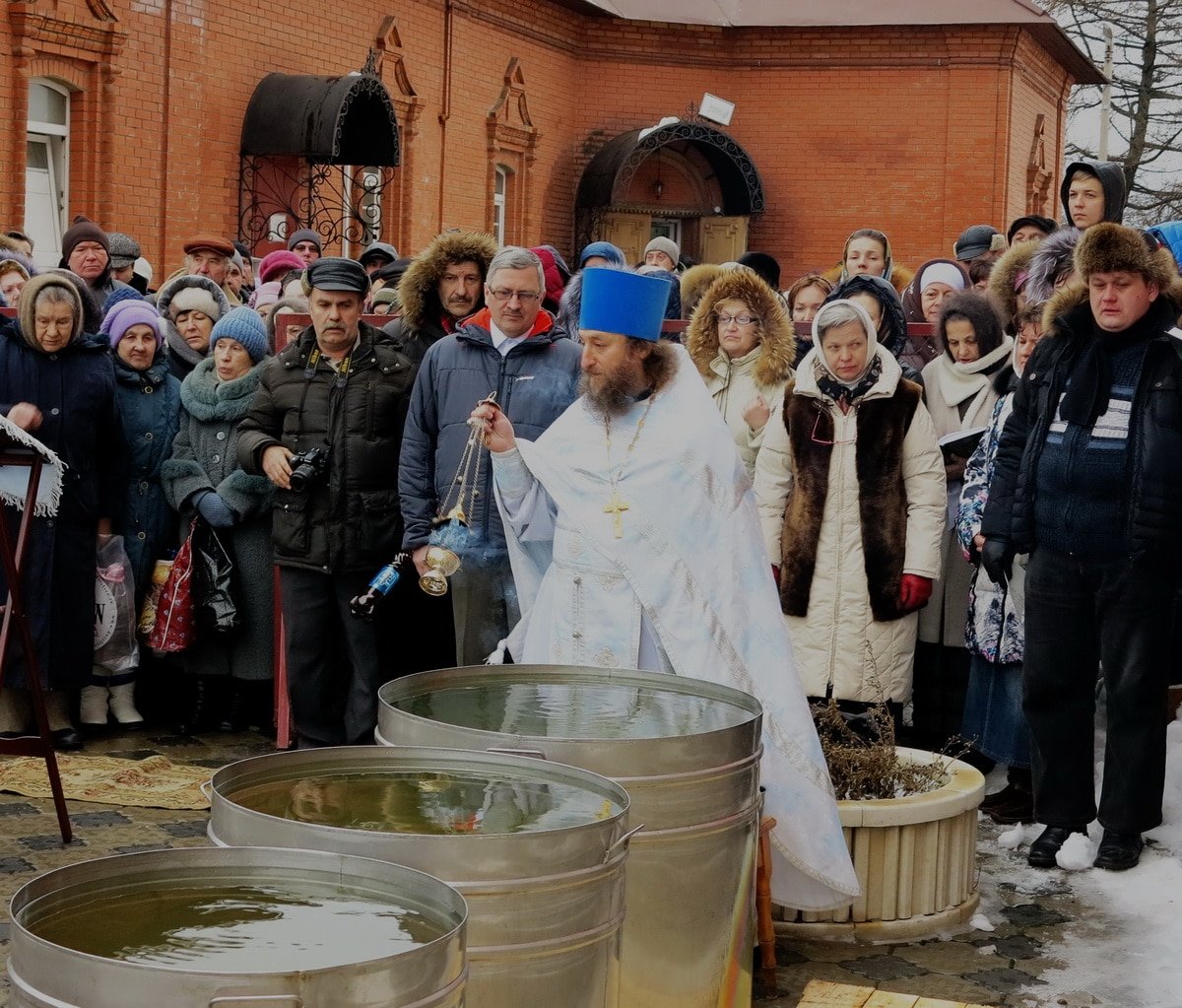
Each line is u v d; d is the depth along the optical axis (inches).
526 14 995.3
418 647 267.9
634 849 128.4
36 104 634.8
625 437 182.2
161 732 293.6
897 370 251.8
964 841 203.2
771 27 1086.4
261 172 746.2
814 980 160.9
